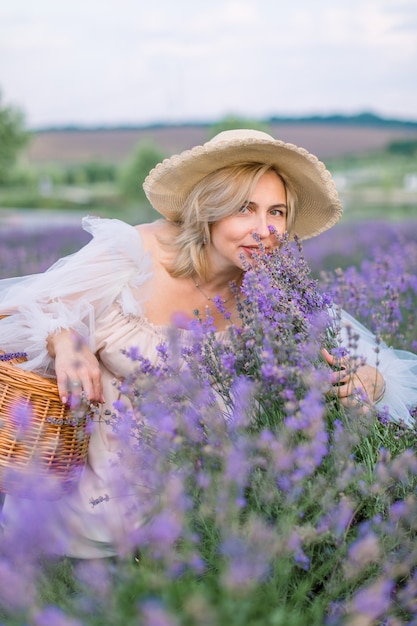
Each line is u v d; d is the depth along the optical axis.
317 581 2.02
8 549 1.85
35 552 1.95
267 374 2.04
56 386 2.45
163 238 2.92
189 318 2.91
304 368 2.13
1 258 8.11
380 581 1.86
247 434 2.05
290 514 1.91
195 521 2.07
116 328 2.74
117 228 2.77
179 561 1.88
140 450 2.12
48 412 2.43
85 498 2.54
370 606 1.69
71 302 2.72
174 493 1.79
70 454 2.48
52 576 2.05
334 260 7.79
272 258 2.49
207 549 2.04
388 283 3.22
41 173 33.69
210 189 2.65
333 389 2.35
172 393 2.15
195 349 2.35
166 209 2.96
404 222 11.31
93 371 2.51
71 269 2.71
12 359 2.70
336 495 2.04
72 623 1.68
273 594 1.78
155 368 2.22
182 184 2.81
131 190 27.64
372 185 28.19
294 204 2.85
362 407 2.31
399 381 2.85
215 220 2.68
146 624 1.58
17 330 2.70
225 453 1.94
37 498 2.08
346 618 1.80
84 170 35.31
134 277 2.78
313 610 1.83
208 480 1.88
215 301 2.44
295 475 1.86
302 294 2.46
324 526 1.86
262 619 1.72
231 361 2.20
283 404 2.17
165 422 1.94
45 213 24.34
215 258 2.80
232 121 26.97
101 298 2.75
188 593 1.76
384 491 2.11
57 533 2.16
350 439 2.04
